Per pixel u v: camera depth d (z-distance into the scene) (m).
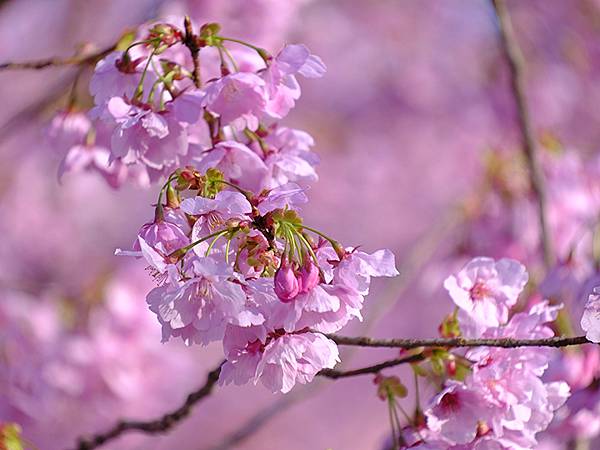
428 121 18.23
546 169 8.51
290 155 4.38
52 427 8.95
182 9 7.98
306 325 3.64
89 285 9.21
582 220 8.40
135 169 5.13
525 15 16.34
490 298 4.39
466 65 18.27
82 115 5.23
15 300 8.91
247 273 3.76
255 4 8.09
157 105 4.27
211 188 3.90
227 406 16.39
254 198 3.78
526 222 8.52
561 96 16.33
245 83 4.20
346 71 18.69
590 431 5.50
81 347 8.90
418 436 4.32
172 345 11.84
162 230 3.80
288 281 3.56
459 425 4.14
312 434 17.28
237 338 3.71
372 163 18.25
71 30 15.30
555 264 6.12
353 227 18.34
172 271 3.61
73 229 16.25
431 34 18.67
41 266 15.79
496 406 4.13
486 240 8.70
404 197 18.22
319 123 18.38
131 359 9.03
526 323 4.22
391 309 17.38
